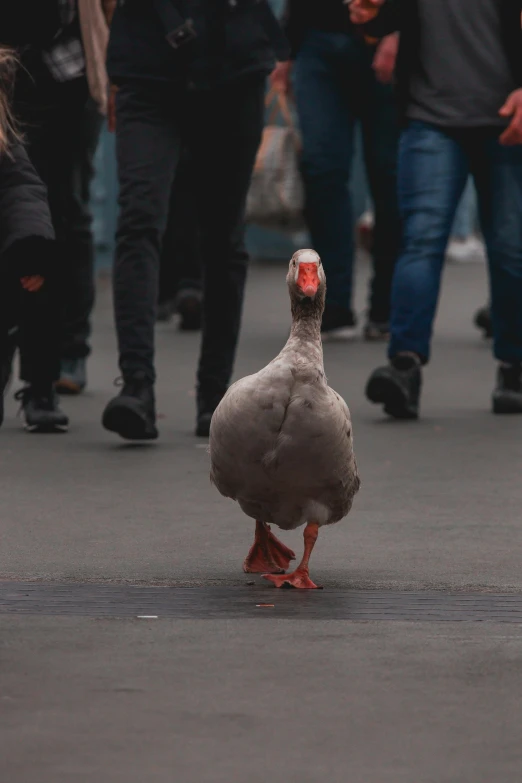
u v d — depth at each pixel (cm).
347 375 1582
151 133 1154
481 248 3191
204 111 1169
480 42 1306
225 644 649
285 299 2417
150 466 1096
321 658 630
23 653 633
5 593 737
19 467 1090
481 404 1417
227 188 1191
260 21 1170
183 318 1958
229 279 1209
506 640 659
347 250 1864
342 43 1778
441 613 706
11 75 754
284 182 1870
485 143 1330
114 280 1170
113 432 1221
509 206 1337
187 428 1271
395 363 1323
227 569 797
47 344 1234
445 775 502
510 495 999
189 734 538
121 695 580
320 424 721
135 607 712
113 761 512
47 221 739
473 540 869
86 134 1378
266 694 582
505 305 1351
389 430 1266
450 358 1736
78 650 638
